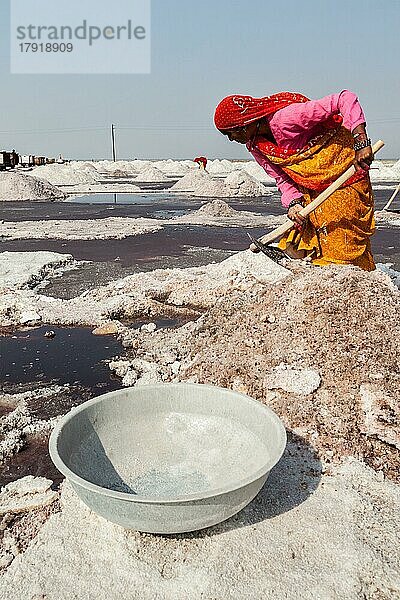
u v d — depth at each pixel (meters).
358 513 2.52
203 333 4.32
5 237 12.02
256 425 2.73
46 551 2.32
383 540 2.38
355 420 3.11
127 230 12.96
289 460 2.91
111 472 2.70
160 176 37.12
